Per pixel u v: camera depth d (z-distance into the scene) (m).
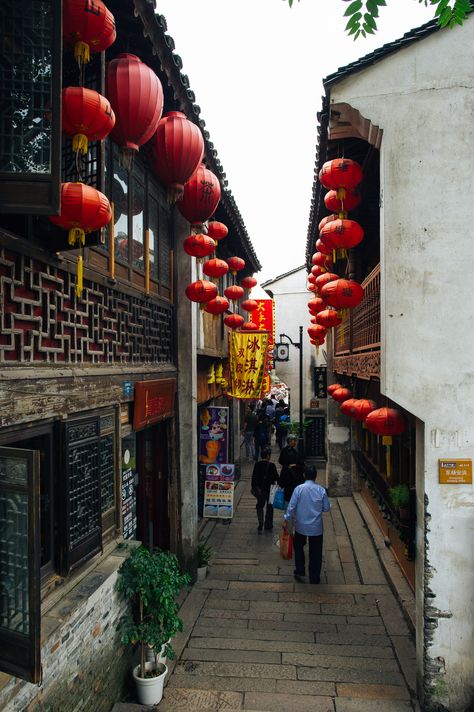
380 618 6.96
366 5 3.20
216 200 5.15
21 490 2.84
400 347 5.21
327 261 9.03
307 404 23.77
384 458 9.66
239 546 10.08
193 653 6.09
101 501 4.88
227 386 12.73
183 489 8.23
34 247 3.82
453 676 5.06
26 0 3.15
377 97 5.30
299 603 7.44
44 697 3.53
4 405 3.33
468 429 5.11
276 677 5.59
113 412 5.36
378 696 5.27
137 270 6.53
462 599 5.07
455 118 5.23
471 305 5.16
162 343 7.64
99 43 3.36
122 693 5.01
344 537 10.41
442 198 5.22
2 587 2.91
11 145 3.16
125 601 5.06
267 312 18.89
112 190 5.68
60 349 4.24
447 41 5.24
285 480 10.15
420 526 5.33
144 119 3.72
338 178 5.41
